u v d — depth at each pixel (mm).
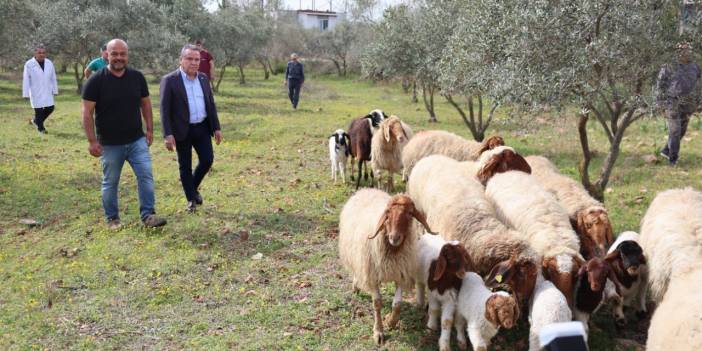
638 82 7520
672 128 11289
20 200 9250
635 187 10102
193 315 5809
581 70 7055
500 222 6031
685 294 4242
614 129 8391
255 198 9664
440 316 5559
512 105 8227
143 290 6289
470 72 10094
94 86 7410
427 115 20375
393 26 16469
